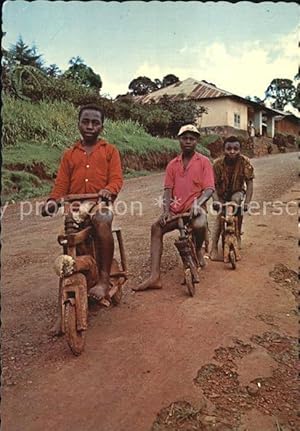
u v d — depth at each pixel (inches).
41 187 500.1
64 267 130.0
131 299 174.1
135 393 113.0
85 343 137.5
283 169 711.1
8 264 233.8
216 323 153.0
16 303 176.6
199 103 1216.8
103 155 151.0
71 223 138.2
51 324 154.9
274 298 179.6
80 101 751.7
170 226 190.7
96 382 117.1
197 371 123.7
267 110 1466.5
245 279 198.2
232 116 1221.7
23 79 661.9
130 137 755.4
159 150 775.1
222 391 117.0
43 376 119.9
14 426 100.3
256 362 131.1
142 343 137.6
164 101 976.9
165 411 107.3
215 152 981.2
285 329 154.3
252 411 110.0
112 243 146.5
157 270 186.7
